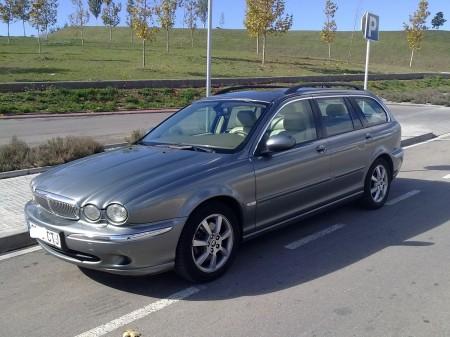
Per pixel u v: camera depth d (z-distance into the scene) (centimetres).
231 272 475
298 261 500
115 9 6788
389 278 456
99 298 425
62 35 8425
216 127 540
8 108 1897
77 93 2222
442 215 650
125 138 1277
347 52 7612
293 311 396
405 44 8188
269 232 554
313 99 584
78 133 1447
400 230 591
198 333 365
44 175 486
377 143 654
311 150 546
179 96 2461
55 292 438
